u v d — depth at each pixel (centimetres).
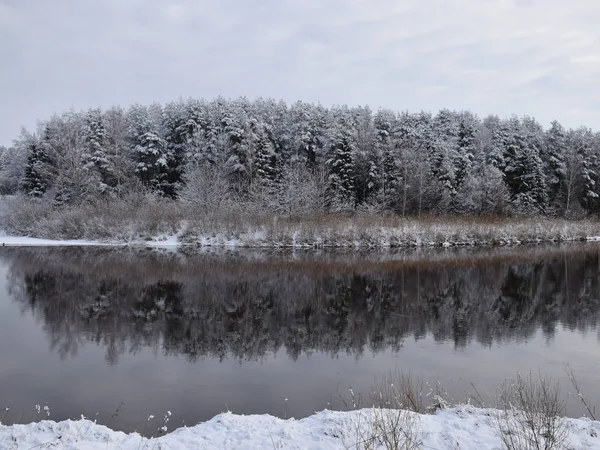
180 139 5331
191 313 1423
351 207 4356
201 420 704
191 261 2516
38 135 5550
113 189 4438
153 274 2103
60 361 981
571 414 729
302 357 1028
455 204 4728
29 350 1053
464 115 7081
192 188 3869
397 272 2252
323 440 535
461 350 1091
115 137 4891
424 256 2872
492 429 566
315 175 4212
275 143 5534
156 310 1454
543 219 4297
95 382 862
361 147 5091
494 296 1730
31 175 4891
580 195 5334
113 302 1552
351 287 1872
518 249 3362
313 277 2092
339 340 1165
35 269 2181
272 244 3275
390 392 817
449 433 548
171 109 5612
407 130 5616
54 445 516
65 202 4197
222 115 5262
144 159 4966
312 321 1352
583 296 1734
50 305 1496
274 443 527
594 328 1295
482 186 4625
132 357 1012
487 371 948
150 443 538
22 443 524
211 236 3369
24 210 3888
